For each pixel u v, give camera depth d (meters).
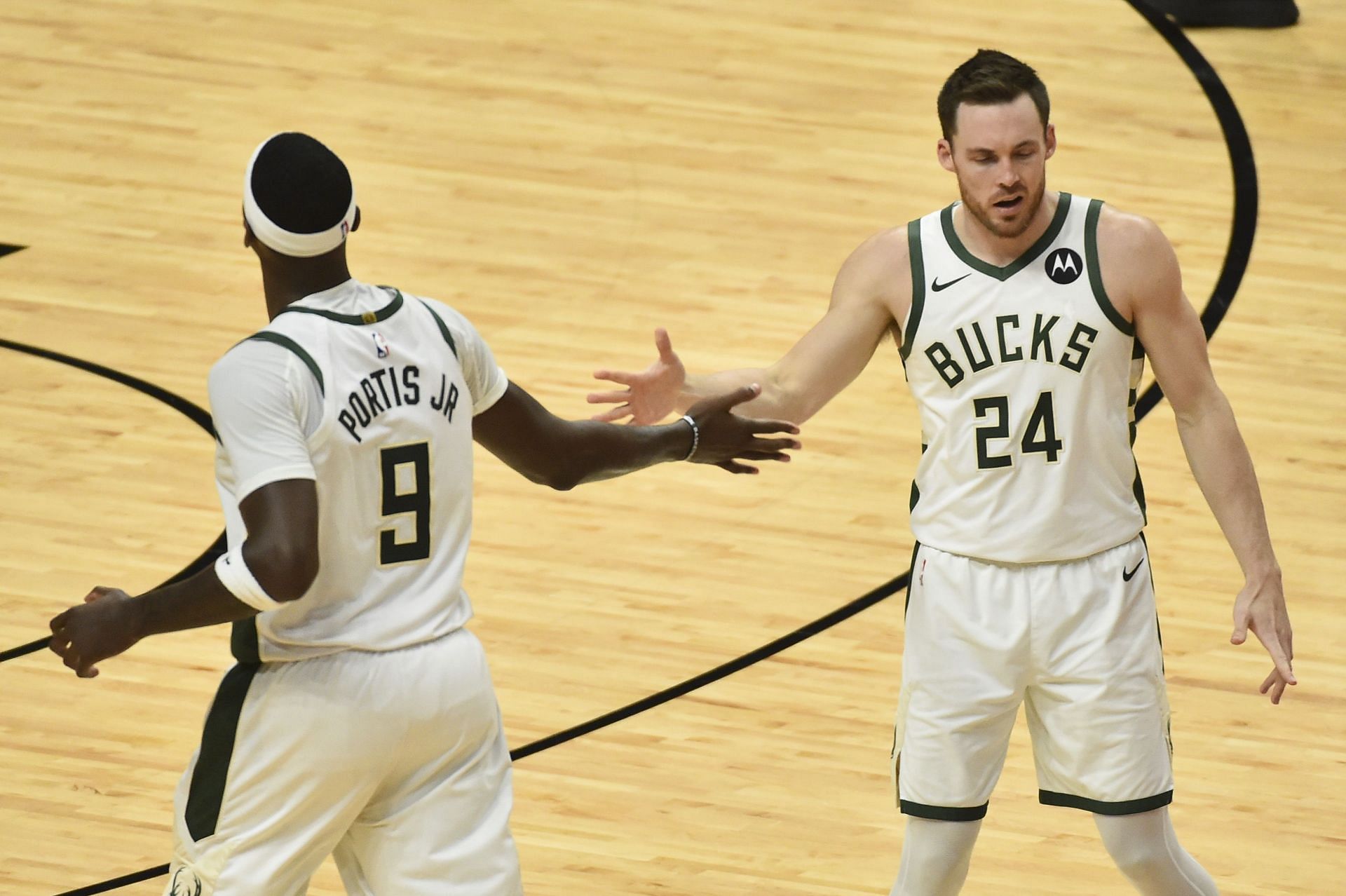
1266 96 29.77
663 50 31.38
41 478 20.05
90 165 27.31
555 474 11.30
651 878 13.95
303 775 9.82
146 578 18.31
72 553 18.70
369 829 10.27
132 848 14.23
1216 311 23.47
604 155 27.78
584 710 16.20
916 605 11.73
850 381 12.09
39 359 22.50
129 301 23.88
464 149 27.84
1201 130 28.50
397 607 9.97
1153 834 11.64
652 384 11.97
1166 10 32.81
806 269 24.66
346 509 9.76
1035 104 10.77
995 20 32.75
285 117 28.75
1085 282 11.12
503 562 18.66
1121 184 26.73
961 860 11.84
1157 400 21.75
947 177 27.27
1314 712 16.06
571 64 30.78
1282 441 20.64
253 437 9.41
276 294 10.03
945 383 11.39
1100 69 30.67
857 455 20.73
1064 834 14.59
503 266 24.67
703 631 17.47
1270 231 25.50
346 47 31.22
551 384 21.80
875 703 16.33
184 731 15.90
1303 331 23.02
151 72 30.19
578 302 23.78
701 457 11.96
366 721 9.79
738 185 26.95
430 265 24.61
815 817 14.74
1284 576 18.17
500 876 10.27
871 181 27.11
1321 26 32.69
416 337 10.17
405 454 9.93
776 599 18.00
